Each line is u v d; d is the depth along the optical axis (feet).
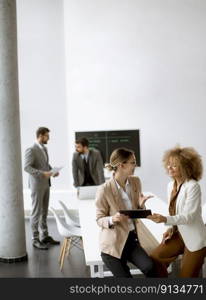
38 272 16.25
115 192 10.51
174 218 10.24
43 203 20.35
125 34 26.58
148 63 26.76
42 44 27.78
